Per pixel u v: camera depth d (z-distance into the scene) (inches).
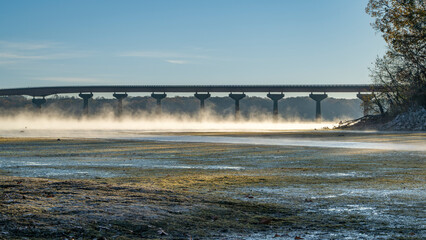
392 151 1352.1
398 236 367.2
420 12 2647.6
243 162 1031.6
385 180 693.9
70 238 341.7
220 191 571.2
